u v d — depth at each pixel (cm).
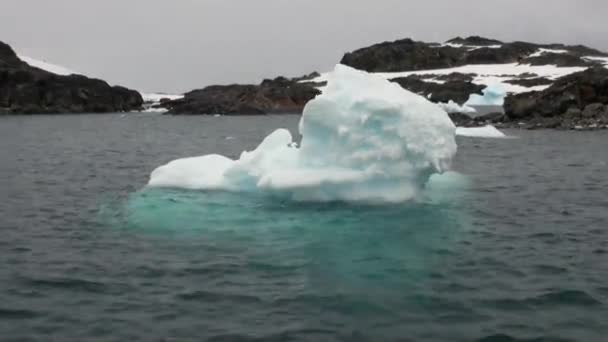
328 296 768
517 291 781
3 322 689
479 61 11925
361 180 1292
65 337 649
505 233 1088
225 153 2739
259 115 7219
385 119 1275
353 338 644
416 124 1281
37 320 695
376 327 672
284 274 857
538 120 4112
